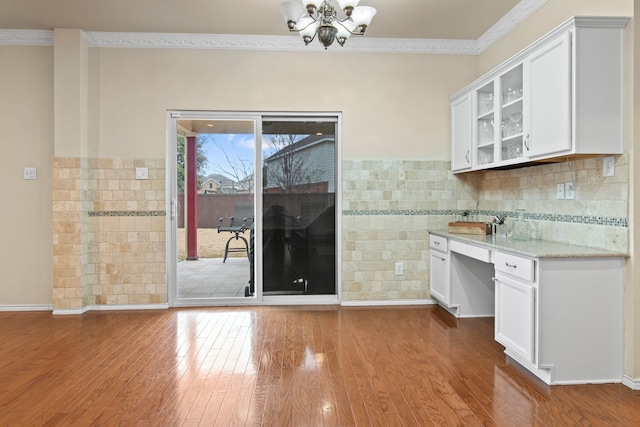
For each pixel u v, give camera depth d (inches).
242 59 167.0
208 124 170.4
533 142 112.1
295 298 173.9
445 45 170.2
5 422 82.0
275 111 168.6
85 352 118.8
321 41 105.0
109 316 155.3
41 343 126.2
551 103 104.3
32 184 162.1
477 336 132.7
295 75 168.4
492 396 92.8
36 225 162.9
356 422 82.2
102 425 81.0
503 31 152.1
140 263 165.0
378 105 170.4
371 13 104.0
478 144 147.4
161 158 164.7
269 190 173.6
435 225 172.7
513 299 107.8
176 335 133.4
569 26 96.9
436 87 171.6
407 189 171.6
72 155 157.5
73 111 157.2
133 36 161.8
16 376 103.0
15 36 159.0
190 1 136.2
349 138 169.8
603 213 104.3
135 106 164.1
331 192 175.5
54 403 89.5
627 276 97.9
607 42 97.1
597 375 99.1
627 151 97.1
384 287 171.9
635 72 95.1
